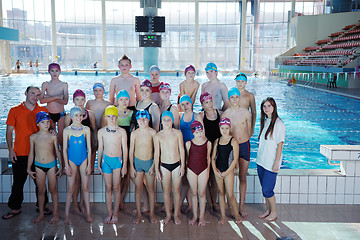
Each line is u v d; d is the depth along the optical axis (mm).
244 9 30609
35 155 3607
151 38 24281
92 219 3678
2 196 4113
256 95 15469
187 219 3715
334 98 14508
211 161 3664
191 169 3525
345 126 9133
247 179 4121
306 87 18750
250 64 31375
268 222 3633
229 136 3564
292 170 4273
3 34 21703
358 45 20984
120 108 4027
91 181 4133
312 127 9031
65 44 32812
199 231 3439
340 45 22453
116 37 33438
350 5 25125
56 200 3633
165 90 3953
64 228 3479
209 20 33000
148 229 3479
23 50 31422
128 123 4012
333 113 11016
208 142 3533
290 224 3580
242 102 4246
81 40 33062
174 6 33281
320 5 27250
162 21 23828
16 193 3719
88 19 32938
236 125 3818
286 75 24547
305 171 4234
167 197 3629
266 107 3564
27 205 4047
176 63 34094
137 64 34031
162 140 3533
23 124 3725
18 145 3727
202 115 3961
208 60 33625
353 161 4027
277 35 30641
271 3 30328
